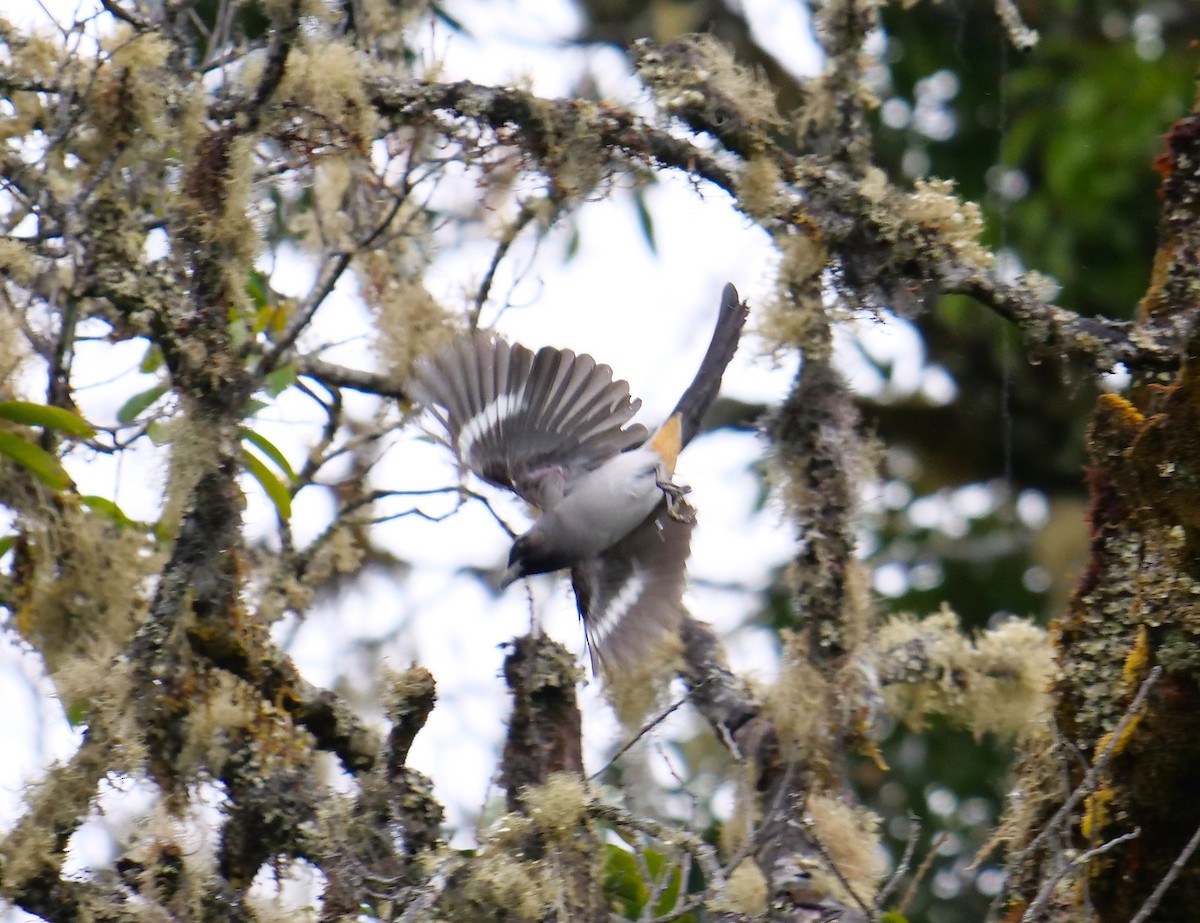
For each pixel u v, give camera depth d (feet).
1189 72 52.85
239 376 28.48
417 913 23.71
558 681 29.17
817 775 31.96
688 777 44.88
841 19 34.99
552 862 25.81
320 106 29.35
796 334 31.71
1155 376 29.50
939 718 50.34
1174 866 23.85
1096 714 28.68
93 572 31.01
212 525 28.09
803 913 29.58
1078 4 57.00
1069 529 53.93
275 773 28.02
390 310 35.29
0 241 28.96
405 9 37.52
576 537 30.40
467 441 29.66
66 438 31.55
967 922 48.16
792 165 31.12
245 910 26.50
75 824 25.68
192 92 29.30
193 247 28.58
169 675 27.71
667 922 25.86
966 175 56.70
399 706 26.91
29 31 30.83
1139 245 54.08
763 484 54.24
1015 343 55.77
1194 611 25.32
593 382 30.63
